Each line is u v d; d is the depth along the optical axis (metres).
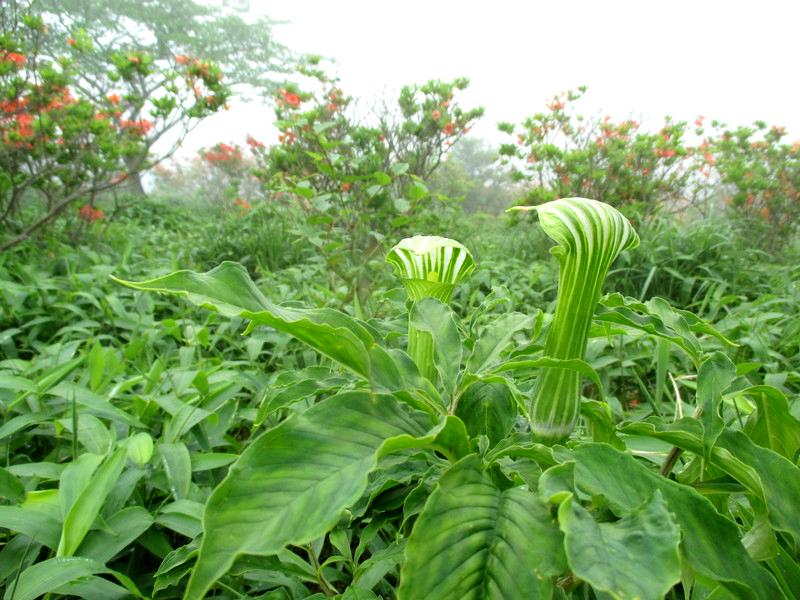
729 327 4.56
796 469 1.52
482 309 2.71
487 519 1.18
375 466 1.14
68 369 3.18
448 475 1.23
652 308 2.19
